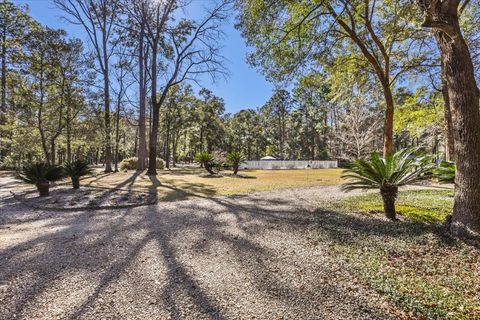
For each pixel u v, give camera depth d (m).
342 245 3.68
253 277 2.76
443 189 9.41
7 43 15.67
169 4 15.43
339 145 29.94
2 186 12.29
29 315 2.10
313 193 8.71
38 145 17.45
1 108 16.25
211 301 2.31
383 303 2.29
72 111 16.41
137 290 2.50
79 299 2.34
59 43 15.22
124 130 30.69
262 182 12.14
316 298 2.36
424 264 3.04
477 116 3.79
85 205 6.92
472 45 9.51
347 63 10.69
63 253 3.50
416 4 4.27
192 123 34.69
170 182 12.04
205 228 4.68
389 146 9.54
